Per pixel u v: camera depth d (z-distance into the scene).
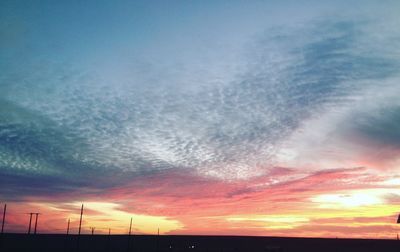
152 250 98.38
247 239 133.25
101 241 117.69
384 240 125.31
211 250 105.38
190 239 131.50
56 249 85.81
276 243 122.31
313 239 129.88
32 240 100.56
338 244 119.19
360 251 103.19
